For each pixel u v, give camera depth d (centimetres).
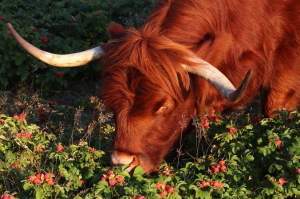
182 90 1527
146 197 1490
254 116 1897
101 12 2900
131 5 3166
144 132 1512
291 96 1819
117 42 1541
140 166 1537
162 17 1600
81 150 1712
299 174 1579
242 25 1672
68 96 2566
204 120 1683
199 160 1677
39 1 3075
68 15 2909
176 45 1514
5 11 2941
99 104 2170
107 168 1600
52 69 2580
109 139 1936
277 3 1738
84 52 1614
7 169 1727
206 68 1525
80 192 1562
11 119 1920
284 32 1753
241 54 1681
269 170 1633
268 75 1788
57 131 2077
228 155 1691
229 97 1491
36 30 2744
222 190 1566
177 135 1602
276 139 1673
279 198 1577
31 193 1598
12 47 2577
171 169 1645
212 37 1616
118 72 1493
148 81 1479
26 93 2541
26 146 1784
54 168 1689
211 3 1620
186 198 1552
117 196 1538
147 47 1496
